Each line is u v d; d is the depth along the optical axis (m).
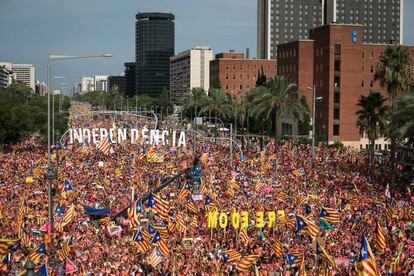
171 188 64.19
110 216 49.31
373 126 85.50
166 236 39.28
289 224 45.03
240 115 158.00
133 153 94.88
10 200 54.69
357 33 153.75
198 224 48.06
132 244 40.06
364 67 161.75
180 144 104.06
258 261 36.81
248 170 80.12
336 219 43.44
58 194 57.34
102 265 33.78
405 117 70.62
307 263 36.12
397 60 87.12
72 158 90.25
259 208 47.25
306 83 176.12
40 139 136.12
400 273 32.19
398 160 93.69
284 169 82.56
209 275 33.28
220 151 110.50
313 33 161.88
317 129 158.00
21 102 140.25
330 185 68.75
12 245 28.83
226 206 53.62
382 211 51.03
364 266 27.81
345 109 153.50
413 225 44.88
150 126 190.50
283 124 155.88
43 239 38.03
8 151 114.12
